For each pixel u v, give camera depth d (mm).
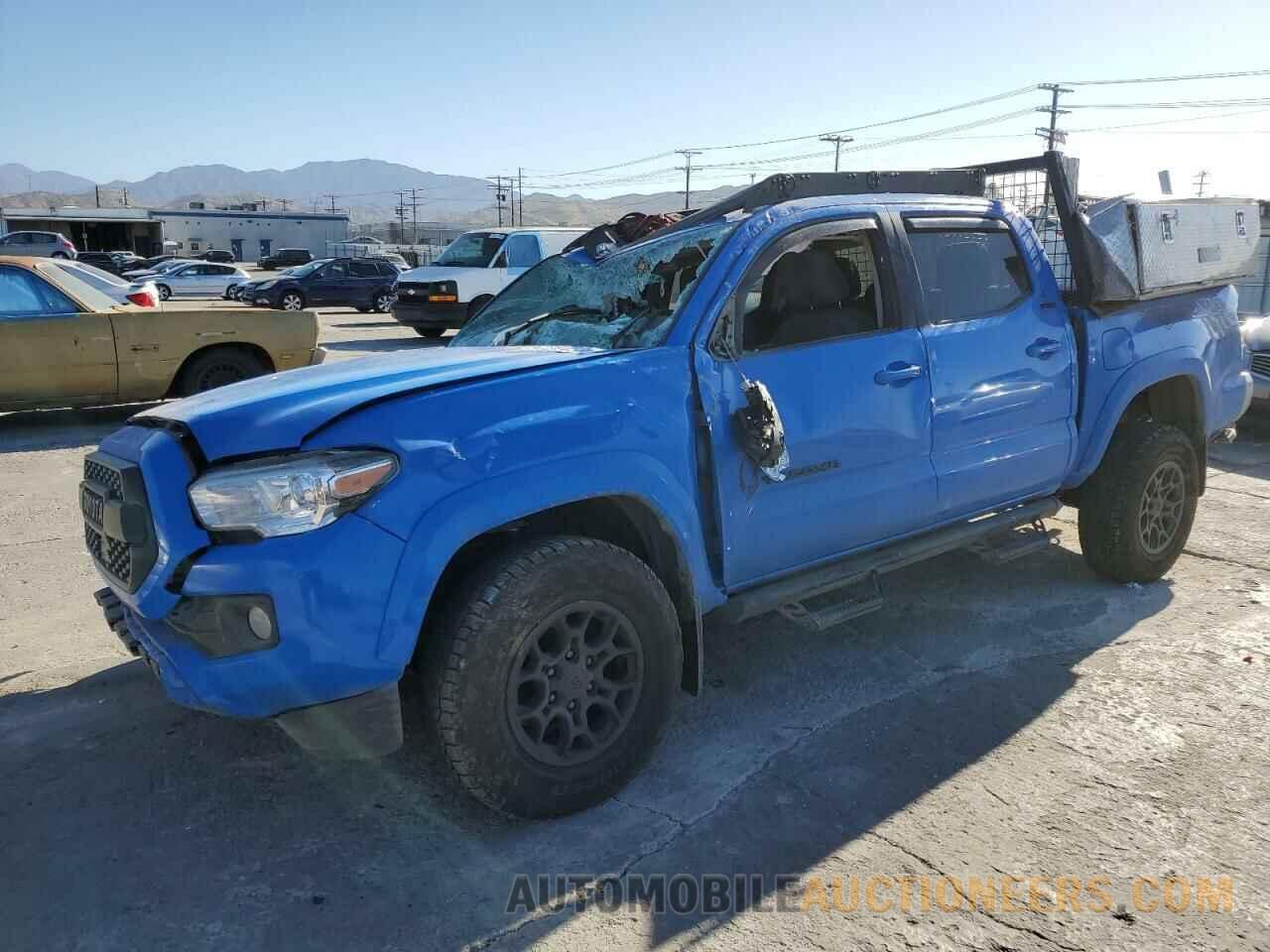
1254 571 5211
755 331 3658
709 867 2732
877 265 3756
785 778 3199
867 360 3605
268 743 3467
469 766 2742
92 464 3047
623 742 3023
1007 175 4723
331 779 3223
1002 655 4156
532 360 3074
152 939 2461
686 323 3244
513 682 2768
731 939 2447
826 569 3688
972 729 3520
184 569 2637
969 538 4168
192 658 2627
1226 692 3785
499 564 2795
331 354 15969
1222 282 5234
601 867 2742
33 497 7016
